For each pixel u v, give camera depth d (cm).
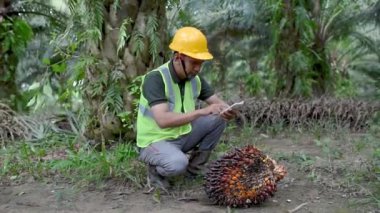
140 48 468
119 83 479
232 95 740
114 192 384
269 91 802
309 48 794
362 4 905
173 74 368
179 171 368
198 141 400
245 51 965
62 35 485
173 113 355
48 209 351
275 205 352
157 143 378
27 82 898
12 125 573
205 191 358
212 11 916
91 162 433
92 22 461
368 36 997
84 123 503
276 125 626
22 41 723
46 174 430
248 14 856
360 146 518
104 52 476
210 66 995
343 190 385
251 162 342
